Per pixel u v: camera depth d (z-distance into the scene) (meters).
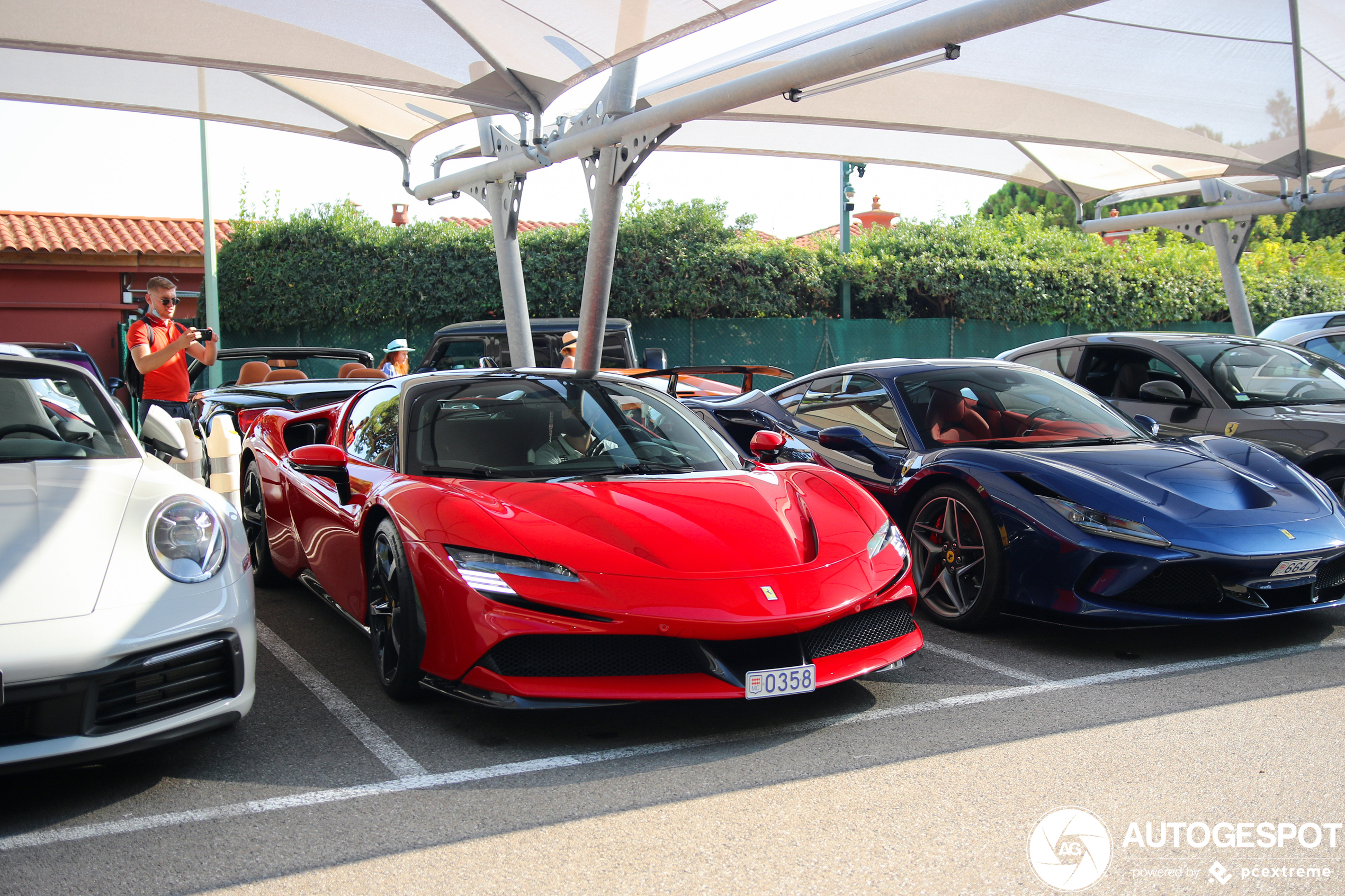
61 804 2.60
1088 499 3.96
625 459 3.89
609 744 3.03
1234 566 3.79
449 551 3.11
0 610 2.42
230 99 7.98
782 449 5.13
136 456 3.40
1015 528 4.07
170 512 2.84
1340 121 8.13
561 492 3.45
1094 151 10.06
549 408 4.11
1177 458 4.45
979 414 5.02
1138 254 17.94
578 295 15.24
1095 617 3.86
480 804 2.59
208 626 2.66
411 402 4.03
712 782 2.73
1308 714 3.19
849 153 9.78
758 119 7.88
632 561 3.04
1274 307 18.52
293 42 5.98
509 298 8.14
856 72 5.09
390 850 2.33
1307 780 2.68
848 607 3.11
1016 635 4.28
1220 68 7.19
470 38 5.86
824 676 3.11
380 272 15.16
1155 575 3.81
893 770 2.80
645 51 5.70
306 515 4.36
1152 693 3.44
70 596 2.51
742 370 6.03
